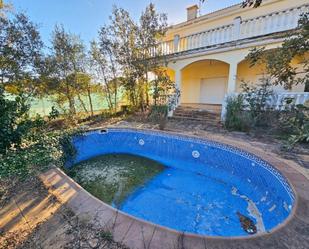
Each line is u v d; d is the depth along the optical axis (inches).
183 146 271.7
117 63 444.5
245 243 79.1
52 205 109.7
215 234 131.5
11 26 293.4
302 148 209.6
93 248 77.9
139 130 321.1
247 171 199.2
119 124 388.8
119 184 202.5
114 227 89.7
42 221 96.0
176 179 214.1
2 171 150.5
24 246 80.9
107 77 457.1
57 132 270.8
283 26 302.0
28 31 313.1
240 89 426.6
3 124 186.5
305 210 102.3
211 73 504.7
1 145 187.8
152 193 184.5
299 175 146.6
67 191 125.1
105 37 423.2
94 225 91.7
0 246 81.3
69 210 104.5
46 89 358.9
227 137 263.9
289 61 125.7
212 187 195.3
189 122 376.8
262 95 301.7
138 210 159.2
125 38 429.1
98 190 190.4
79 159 270.2
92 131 306.8
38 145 218.2
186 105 489.1
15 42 300.4
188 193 184.4
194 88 549.6
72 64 388.5
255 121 295.4
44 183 136.2
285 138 245.1
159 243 79.1
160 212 156.5
